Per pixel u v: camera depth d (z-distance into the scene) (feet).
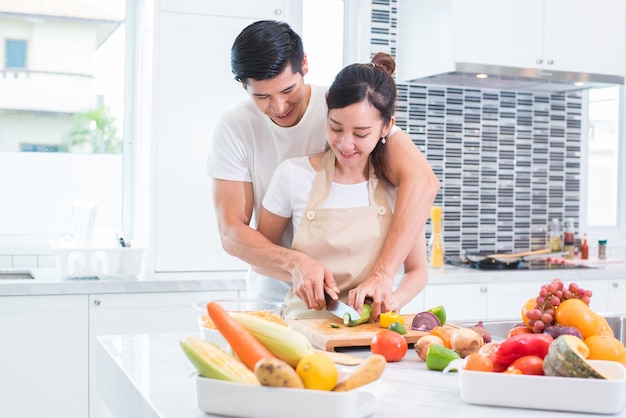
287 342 4.12
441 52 12.11
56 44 12.14
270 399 3.97
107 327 10.09
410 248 6.50
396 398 4.49
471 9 12.06
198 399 4.15
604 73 13.14
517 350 4.55
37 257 12.00
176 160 11.03
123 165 12.56
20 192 12.01
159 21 10.89
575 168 14.66
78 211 11.01
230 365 4.11
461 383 4.42
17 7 11.89
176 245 11.06
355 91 5.88
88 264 10.36
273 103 6.52
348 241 6.62
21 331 9.73
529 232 14.30
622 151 15.23
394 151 6.79
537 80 12.92
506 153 14.07
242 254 6.81
